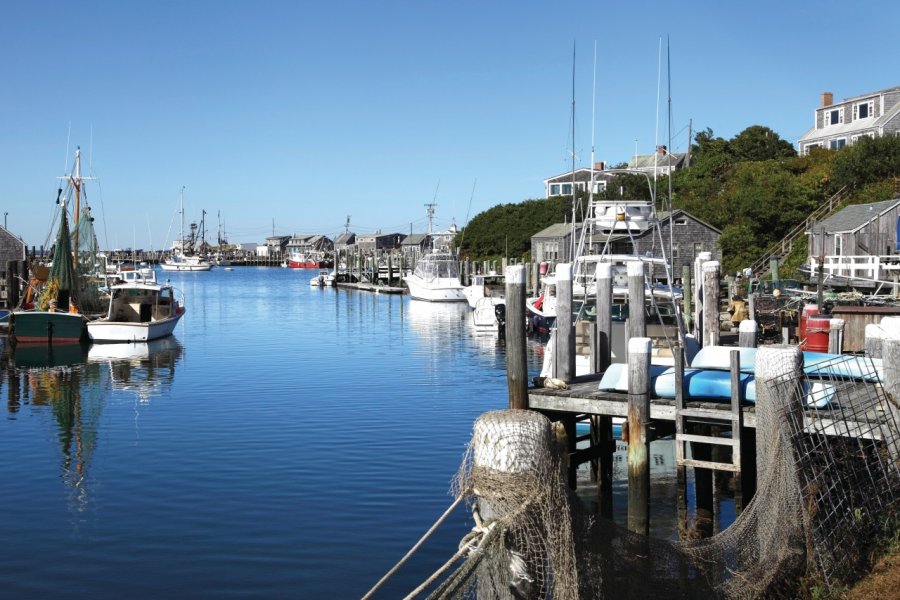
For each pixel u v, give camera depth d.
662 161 83.81
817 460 9.10
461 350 38.38
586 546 5.38
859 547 8.80
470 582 4.54
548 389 13.36
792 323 26.61
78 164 44.09
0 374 31.67
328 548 12.54
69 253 42.94
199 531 13.37
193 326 51.56
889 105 64.25
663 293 28.56
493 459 4.78
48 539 13.14
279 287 103.50
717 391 11.99
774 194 58.66
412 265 102.19
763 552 7.77
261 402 24.83
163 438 20.02
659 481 16.09
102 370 32.50
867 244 42.09
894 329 9.66
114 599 10.96
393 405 24.08
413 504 14.51
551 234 70.81
